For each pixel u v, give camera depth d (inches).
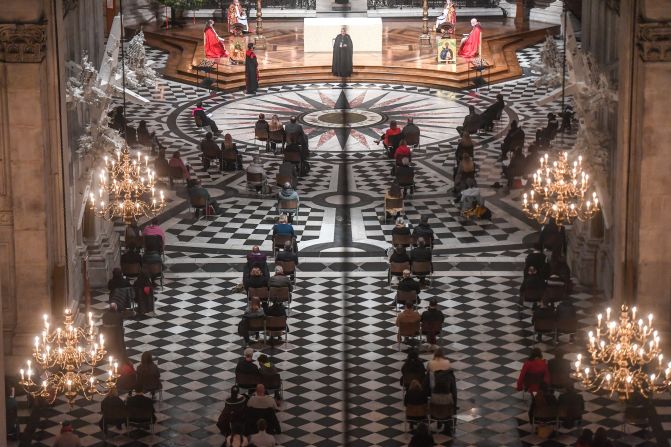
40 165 1144.8
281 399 1125.7
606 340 1221.1
